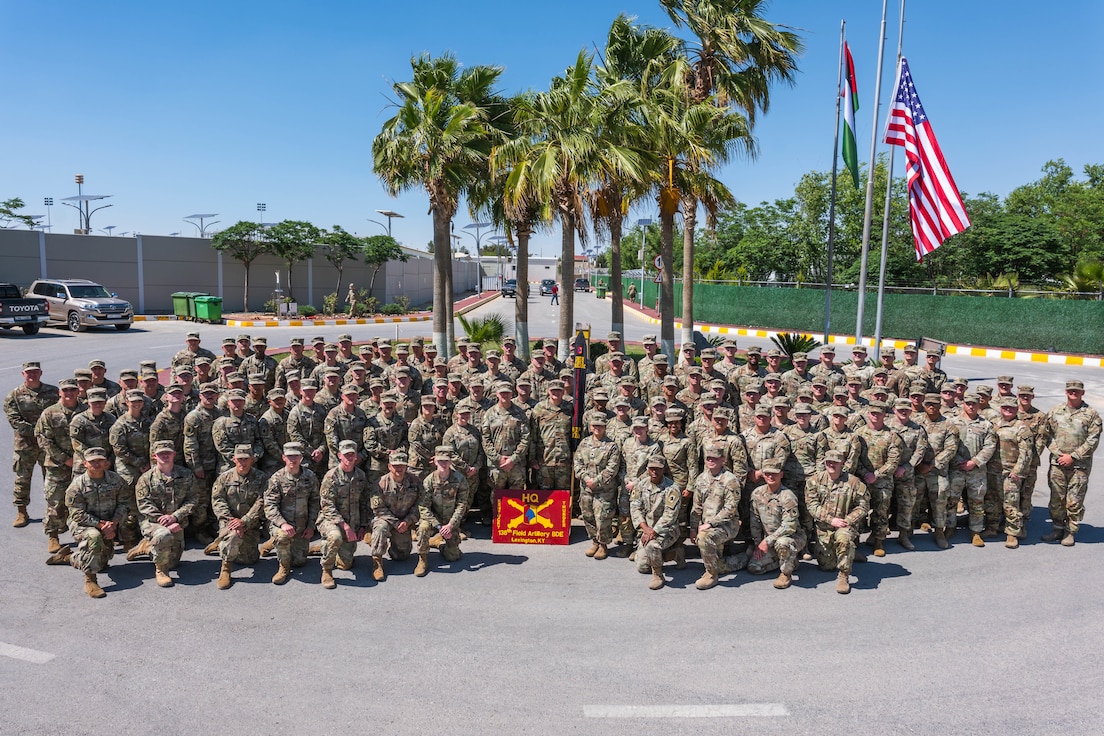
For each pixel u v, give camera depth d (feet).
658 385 40.11
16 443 31.58
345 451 28.19
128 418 30.22
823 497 28.37
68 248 122.11
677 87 59.77
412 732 18.21
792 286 130.62
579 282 278.46
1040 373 81.10
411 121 60.54
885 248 58.90
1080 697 19.93
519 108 61.62
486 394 39.19
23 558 28.89
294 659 21.67
